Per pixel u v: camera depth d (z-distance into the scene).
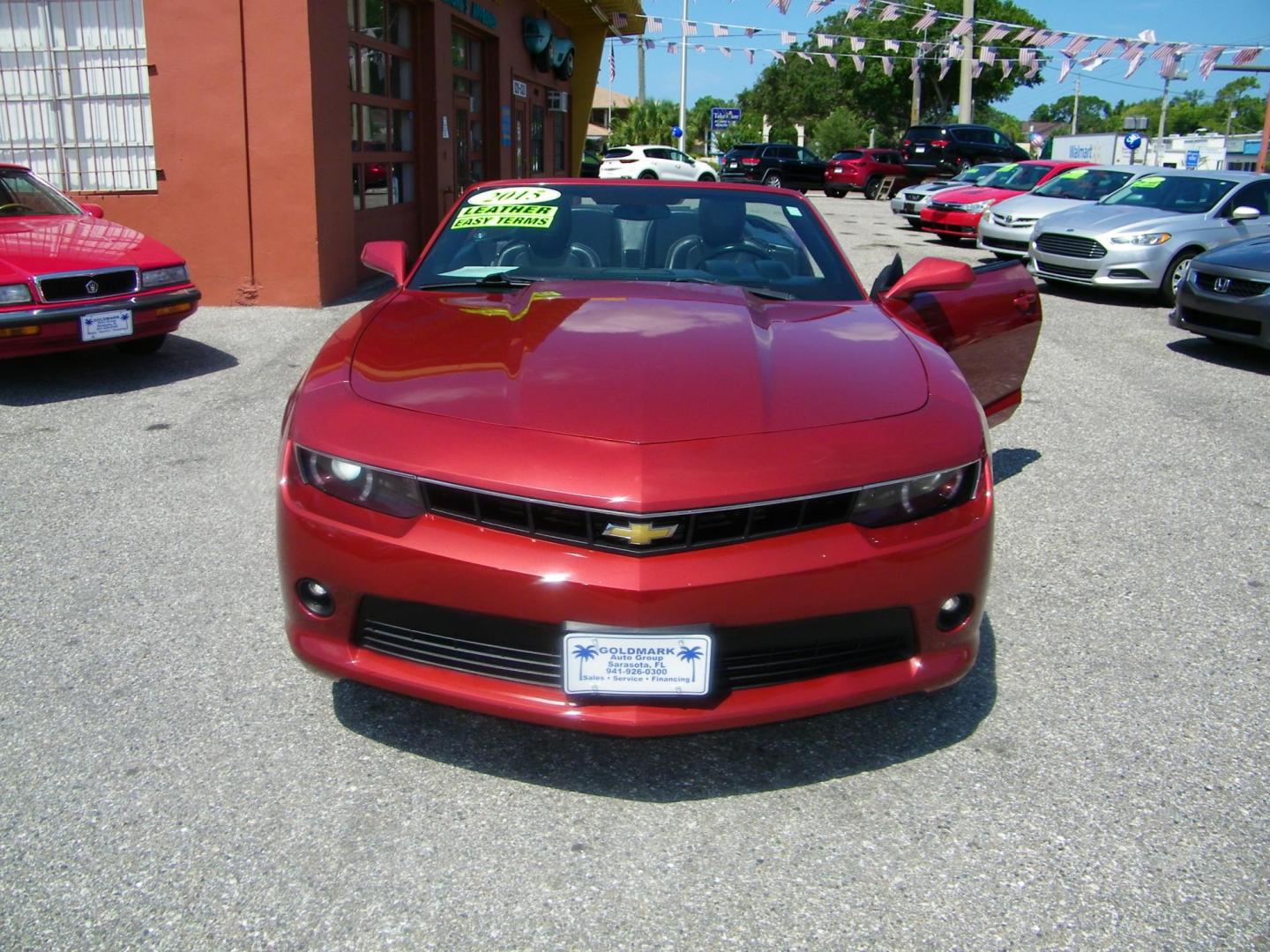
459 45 13.69
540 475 2.29
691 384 2.58
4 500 4.44
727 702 2.35
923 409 2.61
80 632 3.30
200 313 8.82
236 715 2.86
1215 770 2.69
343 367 2.78
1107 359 8.05
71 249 6.36
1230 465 5.31
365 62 10.47
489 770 2.65
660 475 2.29
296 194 8.85
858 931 2.12
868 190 31.48
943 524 2.47
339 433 2.49
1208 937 2.11
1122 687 3.11
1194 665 3.25
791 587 2.30
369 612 2.43
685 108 34.91
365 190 10.64
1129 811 2.52
